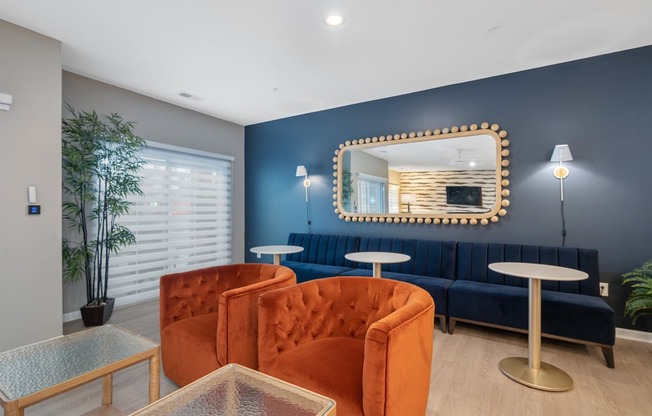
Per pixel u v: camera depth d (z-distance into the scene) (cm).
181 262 424
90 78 332
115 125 334
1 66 225
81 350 161
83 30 241
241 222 521
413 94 371
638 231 269
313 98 394
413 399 134
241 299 177
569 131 294
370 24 234
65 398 186
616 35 250
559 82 297
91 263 325
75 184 294
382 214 394
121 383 202
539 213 307
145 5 211
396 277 322
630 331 271
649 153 266
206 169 462
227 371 141
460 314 280
